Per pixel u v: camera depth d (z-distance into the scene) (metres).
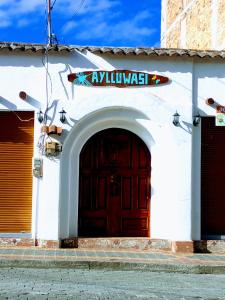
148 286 9.61
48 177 13.06
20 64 13.16
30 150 13.34
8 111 13.25
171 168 13.39
